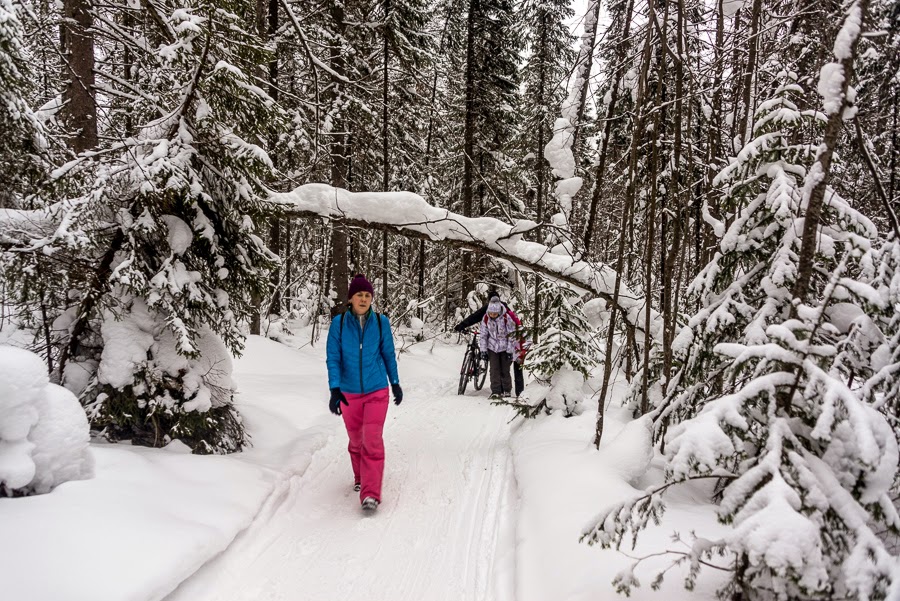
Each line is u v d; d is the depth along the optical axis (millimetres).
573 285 6039
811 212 2018
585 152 9789
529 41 14750
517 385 7902
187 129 4348
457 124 16469
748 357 2035
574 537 2816
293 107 10266
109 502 2779
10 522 2354
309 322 16266
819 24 3654
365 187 14844
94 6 4906
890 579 1549
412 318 15945
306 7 10547
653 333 5602
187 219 4379
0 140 3367
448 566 3178
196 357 3986
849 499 1689
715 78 4992
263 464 4398
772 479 1724
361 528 3664
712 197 5039
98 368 4031
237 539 3246
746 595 1891
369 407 4121
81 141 4805
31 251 3574
